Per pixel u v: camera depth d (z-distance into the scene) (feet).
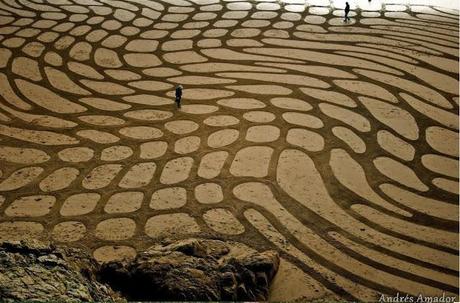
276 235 46.42
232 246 44.62
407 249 45.19
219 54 86.99
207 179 54.65
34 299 25.93
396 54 83.51
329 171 55.52
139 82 78.54
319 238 46.21
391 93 71.41
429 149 59.57
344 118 65.57
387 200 51.44
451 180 54.54
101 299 29.84
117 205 51.21
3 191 53.88
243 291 35.01
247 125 64.80
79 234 47.19
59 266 30.14
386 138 61.46
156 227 47.75
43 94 75.41
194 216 49.06
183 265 35.50
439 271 42.88
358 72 77.77
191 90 75.15
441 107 67.92
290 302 38.55
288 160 57.36
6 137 64.28
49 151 61.21
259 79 77.10
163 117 67.87
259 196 51.70
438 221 48.67
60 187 54.44
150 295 33.24
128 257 43.62
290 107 68.59
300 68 80.07
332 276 41.88
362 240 46.14
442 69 77.92
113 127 66.08
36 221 49.16
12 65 84.02
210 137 62.64
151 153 60.03
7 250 31.37
